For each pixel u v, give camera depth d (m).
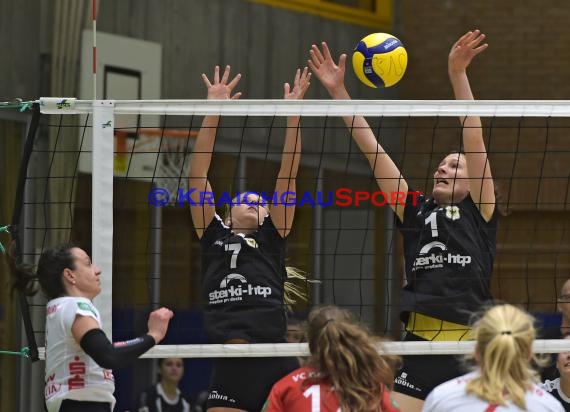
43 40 23.94
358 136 14.24
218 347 13.23
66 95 24.02
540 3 31.00
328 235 29.83
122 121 24.41
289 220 13.91
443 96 31.64
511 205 30.64
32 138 13.77
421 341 13.36
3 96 23.09
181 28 26.62
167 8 26.30
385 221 30.75
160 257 25.61
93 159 13.52
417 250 13.73
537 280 30.58
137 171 24.77
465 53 13.94
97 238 13.45
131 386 23.75
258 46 28.34
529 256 30.59
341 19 30.39
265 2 28.48
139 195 25.09
